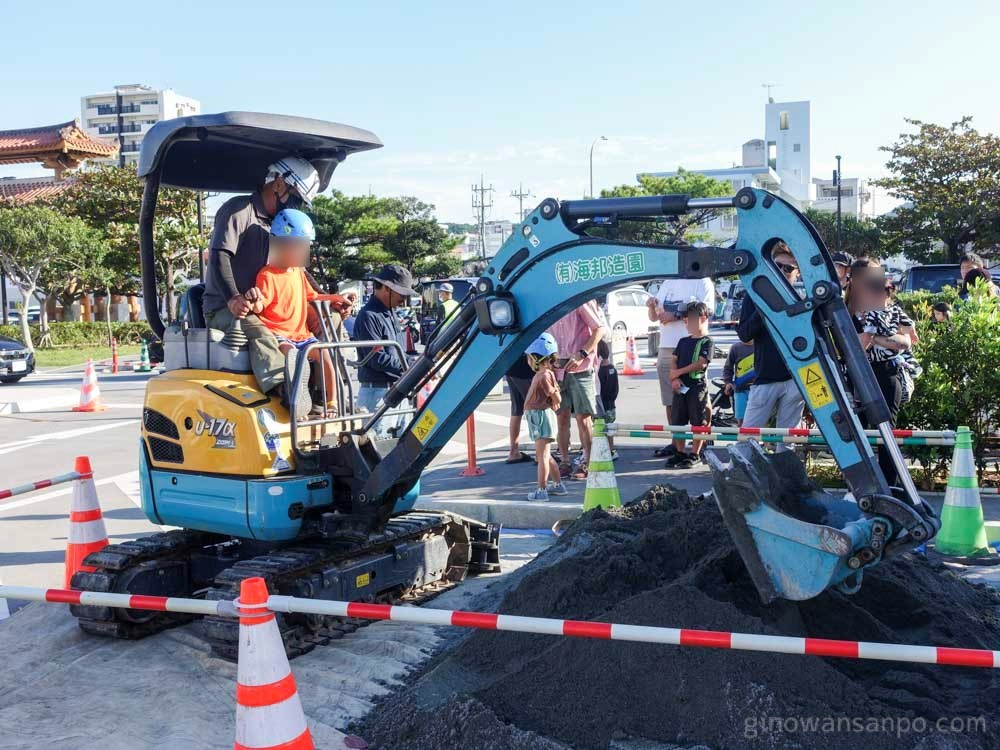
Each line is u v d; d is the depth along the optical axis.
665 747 3.73
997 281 19.30
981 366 8.59
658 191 54.38
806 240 4.00
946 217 39.69
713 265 4.19
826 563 3.77
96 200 37.34
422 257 57.44
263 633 3.40
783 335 4.06
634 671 4.02
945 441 7.07
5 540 8.28
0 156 46.03
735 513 3.99
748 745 3.64
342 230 54.53
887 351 7.37
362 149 6.30
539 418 8.63
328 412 6.00
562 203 4.63
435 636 5.47
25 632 5.88
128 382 23.38
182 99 140.88
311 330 6.24
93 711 4.61
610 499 7.57
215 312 5.72
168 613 5.84
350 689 4.75
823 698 3.83
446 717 4.03
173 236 32.81
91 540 6.57
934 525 3.70
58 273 36.19
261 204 6.01
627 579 5.04
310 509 5.60
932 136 40.88
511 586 5.81
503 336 4.88
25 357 24.02
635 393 17.69
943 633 4.70
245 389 5.58
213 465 5.51
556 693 4.09
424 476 10.44
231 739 4.25
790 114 113.12
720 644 3.26
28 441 14.21
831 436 3.95
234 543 6.24
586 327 9.72
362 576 5.66
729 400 11.17
